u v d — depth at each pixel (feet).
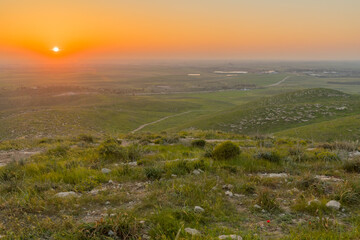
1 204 18.79
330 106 346.74
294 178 26.96
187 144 51.72
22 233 14.60
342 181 25.59
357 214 18.08
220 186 24.13
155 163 33.09
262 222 16.97
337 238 14.14
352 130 207.31
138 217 16.92
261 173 30.25
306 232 15.05
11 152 48.03
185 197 20.92
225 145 36.96
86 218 17.13
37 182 24.41
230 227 16.14
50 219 16.46
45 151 45.29
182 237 13.93
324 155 37.40
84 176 26.94
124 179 26.53
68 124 385.70
